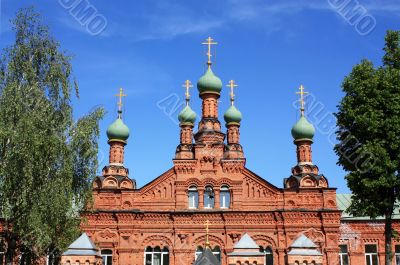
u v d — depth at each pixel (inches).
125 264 1708.9
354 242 1902.1
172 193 1782.7
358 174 1295.5
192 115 1969.7
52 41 1433.3
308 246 1327.5
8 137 1238.3
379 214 1302.9
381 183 1246.9
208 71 2003.0
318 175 1811.0
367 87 1318.9
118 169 1910.7
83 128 1370.6
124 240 1728.6
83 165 1418.6
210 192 1788.9
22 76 1355.8
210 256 1373.0
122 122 1983.3
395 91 1316.4
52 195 1266.0
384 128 1289.4
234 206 1755.7
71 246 1344.7
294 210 1716.3
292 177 1806.1
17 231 1294.3
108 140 1971.0
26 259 1408.7
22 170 1242.6
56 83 1389.0
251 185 1779.0
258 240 1718.8
